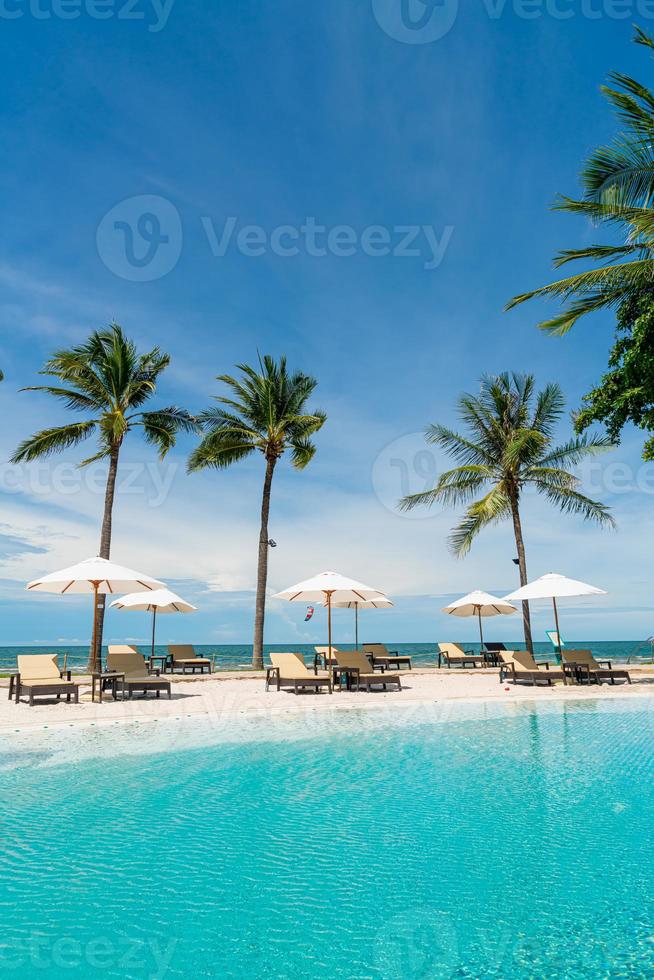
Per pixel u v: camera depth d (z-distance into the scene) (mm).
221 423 22188
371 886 3760
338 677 14984
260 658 20203
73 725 9102
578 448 20406
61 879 3859
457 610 22281
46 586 13664
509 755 7633
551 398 21125
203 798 5715
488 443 21891
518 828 4863
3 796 5715
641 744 8328
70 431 19219
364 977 2738
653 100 12758
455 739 8633
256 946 3031
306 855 4281
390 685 15703
